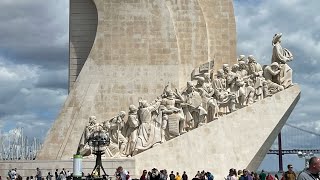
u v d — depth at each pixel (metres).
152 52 28.81
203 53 29.61
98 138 18.08
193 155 26.30
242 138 26.66
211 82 28.14
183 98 27.31
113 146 26.66
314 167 8.12
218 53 30.58
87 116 28.09
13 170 25.31
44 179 25.52
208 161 26.33
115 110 28.30
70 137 27.84
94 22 29.94
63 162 25.94
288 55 27.94
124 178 21.64
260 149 26.64
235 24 30.84
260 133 26.73
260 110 26.92
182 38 29.59
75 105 28.20
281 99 27.09
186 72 29.30
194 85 27.59
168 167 26.09
